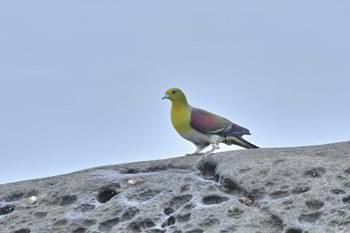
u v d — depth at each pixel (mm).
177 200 12422
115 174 14055
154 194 12781
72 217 12625
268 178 12289
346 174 12086
